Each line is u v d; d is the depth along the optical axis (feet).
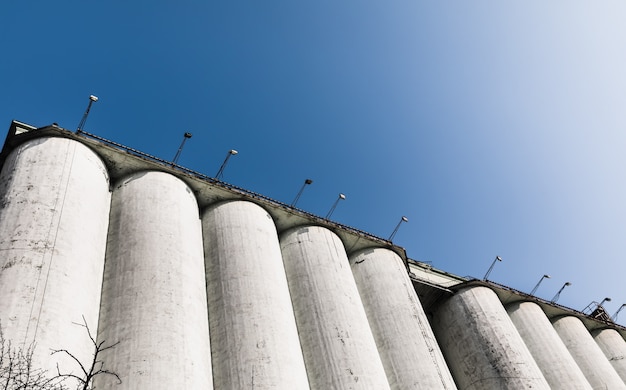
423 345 83.56
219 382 64.34
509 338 98.07
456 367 100.68
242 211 85.35
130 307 61.46
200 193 86.89
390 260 96.68
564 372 103.65
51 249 59.67
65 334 54.13
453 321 105.40
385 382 73.31
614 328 134.31
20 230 60.49
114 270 66.39
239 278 73.92
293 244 89.92
